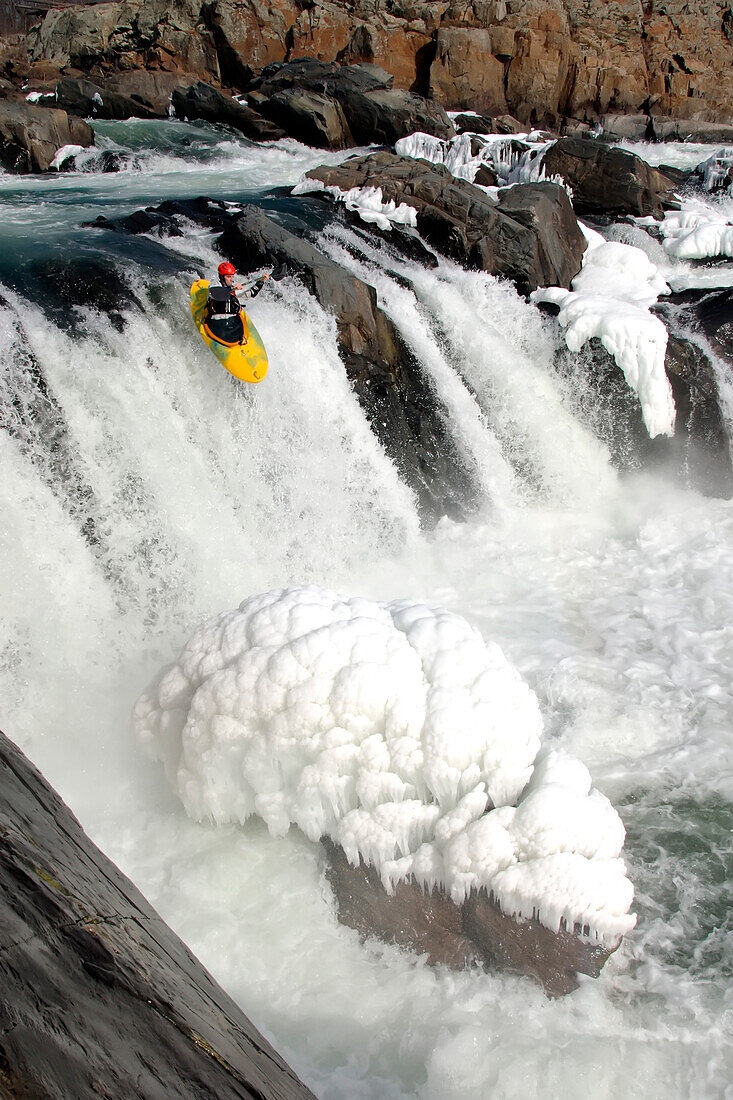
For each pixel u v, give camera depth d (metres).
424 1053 3.91
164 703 4.97
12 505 7.12
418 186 12.51
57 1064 1.87
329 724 4.46
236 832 4.97
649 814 5.38
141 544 7.66
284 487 8.67
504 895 4.11
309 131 22.11
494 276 11.48
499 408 10.42
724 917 4.65
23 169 18.66
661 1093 3.77
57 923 2.23
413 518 9.31
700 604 7.80
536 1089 3.76
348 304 9.17
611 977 4.27
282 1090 2.60
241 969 4.27
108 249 9.47
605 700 6.50
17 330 7.58
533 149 17.19
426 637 4.81
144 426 7.88
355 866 4.49
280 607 4.93
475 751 4.35
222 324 7.89
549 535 9.47
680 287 12.94
